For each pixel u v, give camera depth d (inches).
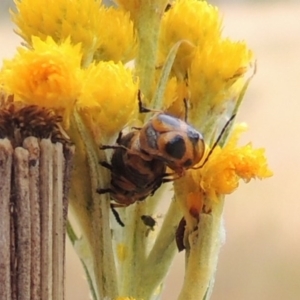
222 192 5.3
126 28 5.5
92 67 5.2
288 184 14.3
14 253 4.9
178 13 5.6
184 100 5.5
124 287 5.5
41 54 5.0
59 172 5.0
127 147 5.2
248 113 15.4
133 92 5.2
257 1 17.0
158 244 5.5
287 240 13.6
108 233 5.3
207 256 5.4
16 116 4.9
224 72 5.5
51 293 4.9
